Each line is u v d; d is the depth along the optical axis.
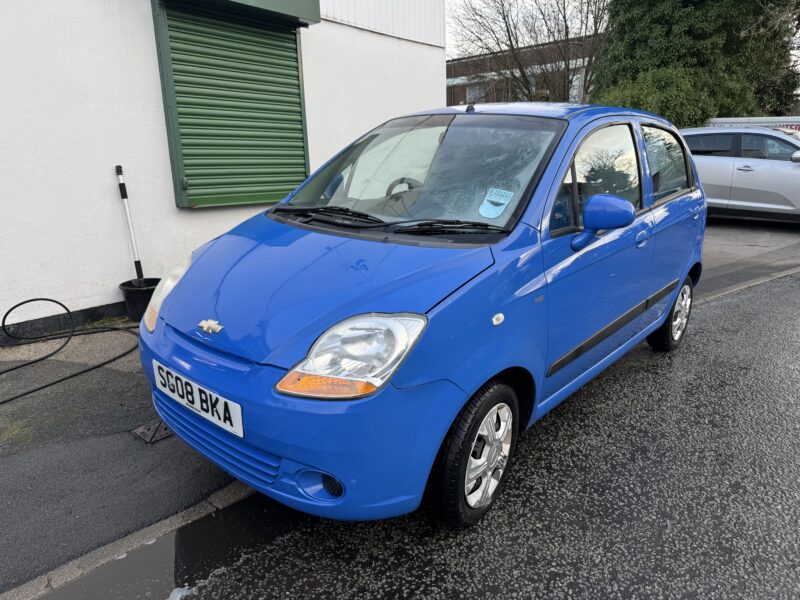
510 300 2.17
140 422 3.11
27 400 3.35
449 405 1.96
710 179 10.09
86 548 2.20
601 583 2.05
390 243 2.31
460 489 2.13
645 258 3.28
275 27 5.71
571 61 24.36
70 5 4.19
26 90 4.04
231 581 2.05
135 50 4.65
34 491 2.53
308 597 1.98
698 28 13.95
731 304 5.75
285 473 1.90
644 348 4.49
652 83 14.17
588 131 2.88
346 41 6.57
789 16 13.17
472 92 27.33
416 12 7.42
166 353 2.19
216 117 5.34
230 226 5.70
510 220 2.39
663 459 2.88
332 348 1.85
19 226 4.12
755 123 12.89
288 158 6.14
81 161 4.41
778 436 3.12
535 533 2.31
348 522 2.38
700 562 2.16
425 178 2.77
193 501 2.49
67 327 4.49
